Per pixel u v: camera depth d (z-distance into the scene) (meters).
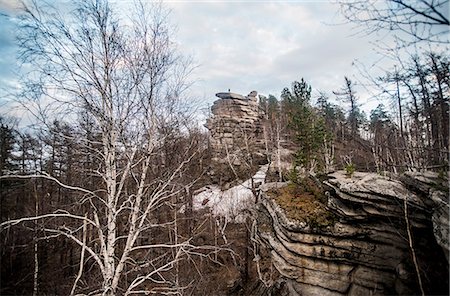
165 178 11.18
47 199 14.60
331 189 11.12
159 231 18.69
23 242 15.80
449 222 6.04
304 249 11.00
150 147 9.87
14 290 14.92
